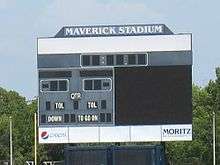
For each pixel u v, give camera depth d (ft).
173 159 490.90
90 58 232.53
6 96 639.35
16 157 508.53
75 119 231.91
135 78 231.30
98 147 236.02
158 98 230.68
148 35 232.12
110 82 231.50
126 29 232.32
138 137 231.09
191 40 230.07
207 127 480.23
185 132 230.27
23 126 529.45
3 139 514.27
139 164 234.99
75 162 236.22
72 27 234.38
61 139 232.12
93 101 231.71
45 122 232.32
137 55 231.71
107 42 232.53
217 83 540.11
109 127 231.50
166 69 230.89
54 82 232.73
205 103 545.44
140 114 231.09
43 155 520.01
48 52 233.55
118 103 231.30
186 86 230.27
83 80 232.12
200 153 479.41
